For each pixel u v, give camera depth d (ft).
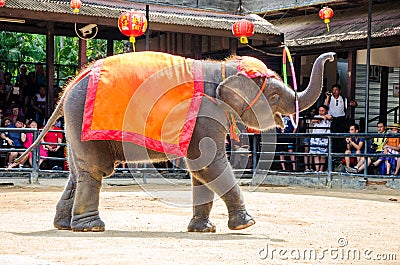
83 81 27.43
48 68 63.36
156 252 22.39
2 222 29.89
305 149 63.21
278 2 75.20
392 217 34.32
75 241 24.53
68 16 58.59
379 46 66.28
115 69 26.89
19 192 46.01
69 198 27.99
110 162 27.43
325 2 71.20
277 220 32.22
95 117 26.50
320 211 36.63
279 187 54.65
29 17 57.16
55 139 59.57
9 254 21.70
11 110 63.93
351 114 67.92
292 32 75.25
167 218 31.99
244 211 27.27
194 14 68.13
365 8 73.97
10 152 56.29
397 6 71.56
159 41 74.28
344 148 61.46
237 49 74.13
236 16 71.51
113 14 60.59
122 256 21.52
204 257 21.74
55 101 65.26
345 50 69.36
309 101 28.60
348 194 48.03
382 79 72.54
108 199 40.91
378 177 51.75
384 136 50.75
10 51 85.05
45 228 28.14
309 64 74.74
